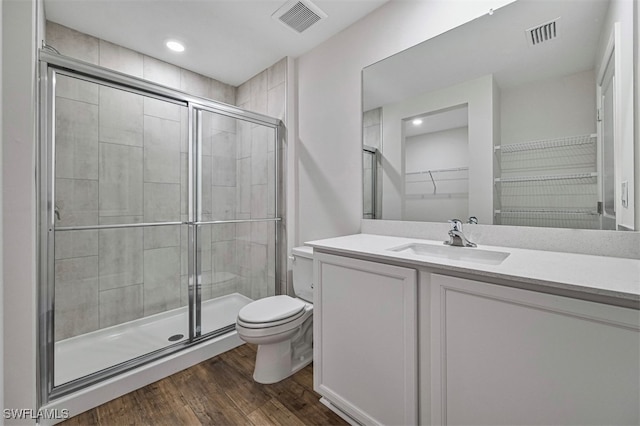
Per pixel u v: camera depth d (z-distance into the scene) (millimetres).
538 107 1292
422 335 1070
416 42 1664
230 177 2293
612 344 711
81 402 1431
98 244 1886
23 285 1138
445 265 981
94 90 1723
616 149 1104
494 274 877
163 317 2098
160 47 2248
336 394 1365
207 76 2758
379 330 1188
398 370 1127
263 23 1968
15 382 1126
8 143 1100
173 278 2100
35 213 1271
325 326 1417
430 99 1627
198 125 2102
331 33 2092
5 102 1087
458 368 966
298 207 2459
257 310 1718
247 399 1540
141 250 2078
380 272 1173
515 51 1349
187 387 1642
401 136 1750
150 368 1677
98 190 1819
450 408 987
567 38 1223
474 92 1470
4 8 1086
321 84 2217
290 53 2355
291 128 2451
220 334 2115
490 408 901
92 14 1841
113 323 1959
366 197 1936
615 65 1102
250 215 2404
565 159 1227
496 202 1407
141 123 1942
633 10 1042
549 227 1266
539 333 810
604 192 1137
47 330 1407
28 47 1133
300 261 2086
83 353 1795
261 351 1718
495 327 888
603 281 770
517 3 1340
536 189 1300
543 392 807
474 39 1464
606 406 722
